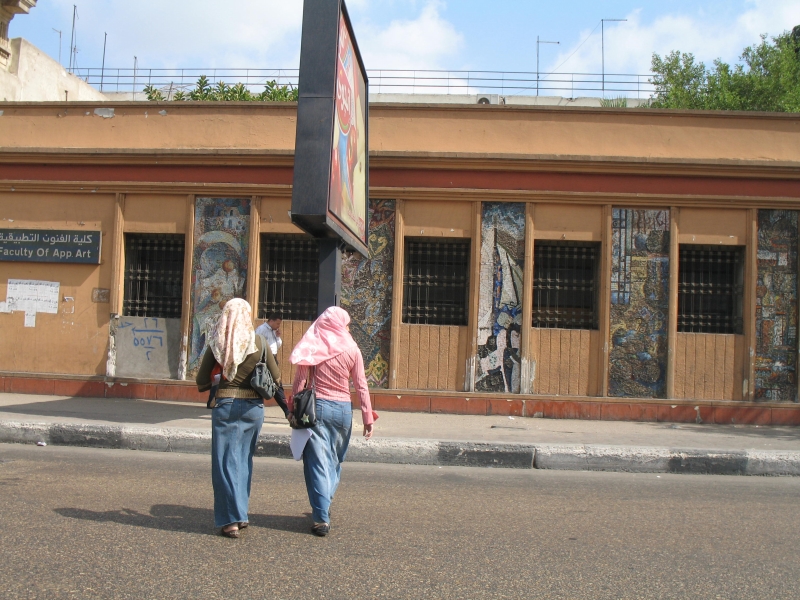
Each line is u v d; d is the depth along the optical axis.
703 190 11.18
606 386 11.12
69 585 4.04
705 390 11.13
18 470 7.13
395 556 4.80
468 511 6.14
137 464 7.79
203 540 4.98
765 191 11.18
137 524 5.30
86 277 11.83
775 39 26.53
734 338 11.16
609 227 11.19
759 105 24.52
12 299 11.93
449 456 8.52
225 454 5.07
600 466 8.45
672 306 11.12
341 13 7.30
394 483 7.28
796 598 4.24
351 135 8.27
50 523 5.23
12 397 11.31
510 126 11.52
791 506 6.67
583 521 5.91
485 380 11.23
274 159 11.40
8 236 11.92
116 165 11.73
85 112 12.02
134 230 11.73
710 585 4.42
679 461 8.44
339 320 5.46
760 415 10.99
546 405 11.10
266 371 5.07
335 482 5.39
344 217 7.77
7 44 16.45
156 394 11.53
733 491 7.37
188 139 11.84
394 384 11.27
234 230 11.57
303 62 6.96
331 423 5.28
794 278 11.18
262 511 5.87
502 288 11.27
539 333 11.25
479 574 4.49
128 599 3.88
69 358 11.79
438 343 11.31
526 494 6.93
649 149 11.41
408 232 11.37
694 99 25.97
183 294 11.59
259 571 4.39
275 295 11.63
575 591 4.25
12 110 12.13
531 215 11.23
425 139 11.57
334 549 4.90
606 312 11.16
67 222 11.84
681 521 5.98
